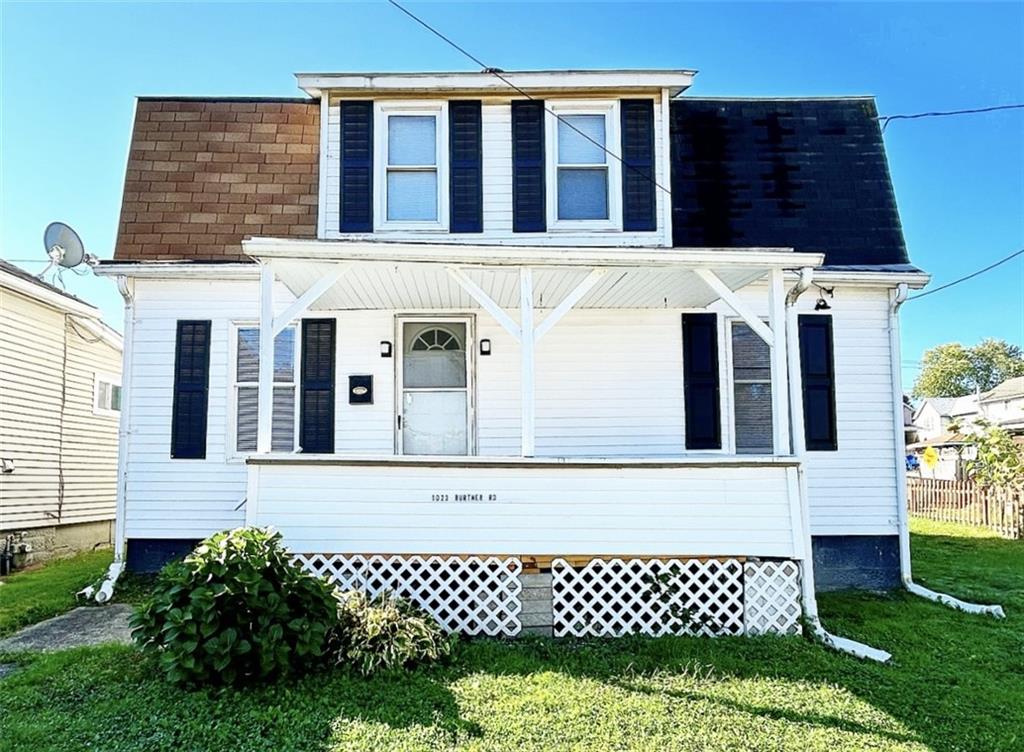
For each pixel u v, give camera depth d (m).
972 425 16.47
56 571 9.38
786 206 8.75
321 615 4.84
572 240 8.23
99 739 3.82
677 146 9.08
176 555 8.02
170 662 4.42
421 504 6.02
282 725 4.01
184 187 8.55
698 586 6.08
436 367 8.32
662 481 6.14
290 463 5.96
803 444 6.40
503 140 8.38
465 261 6.21
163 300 8.28
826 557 8.23
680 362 8.29
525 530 6.04
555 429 8.18
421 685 4.65
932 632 6.20
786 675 5.02
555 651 5.52
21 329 10.81
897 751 3.83
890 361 8.46
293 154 8.79
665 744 3.86
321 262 6.22
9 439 10.48
